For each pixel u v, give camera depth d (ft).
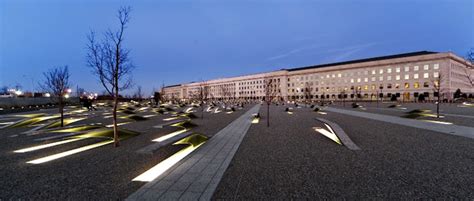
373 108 108.47
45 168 19.13
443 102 179.83
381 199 13.24
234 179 16.47
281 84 363.15
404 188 14.74
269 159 21.49
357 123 48.91
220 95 469.16
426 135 33.63
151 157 22.58
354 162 20.30
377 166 19.12
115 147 27.40
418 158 21.44
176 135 33.55
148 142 30.53
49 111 102.53
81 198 13.57
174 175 17.40
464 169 18.25
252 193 14.11
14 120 61.93
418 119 55.57
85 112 93.97
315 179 16.29
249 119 60.90
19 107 120.98
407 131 37.45
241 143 29.14
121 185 15.48
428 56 232.32
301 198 13.39
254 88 405.59
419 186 15.05
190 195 13.93
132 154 23.89
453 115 62.75
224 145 27.99
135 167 19.39
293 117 65.62
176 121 51.80
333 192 14.16
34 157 22.74
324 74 316.40
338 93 301.43
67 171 18.35
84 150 25.82
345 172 17.71
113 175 17.40
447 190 14.40
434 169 18.30
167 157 22.59
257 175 17.22
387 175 17.01
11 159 21.98
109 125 49.42
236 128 43.39
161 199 13.43
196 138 30.22
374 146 26.68
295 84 351.46
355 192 14.16
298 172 17.78
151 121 58.13
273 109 110.83
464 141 29.14
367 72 276.41
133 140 32.07
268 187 14.98
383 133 35.63
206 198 13.52
